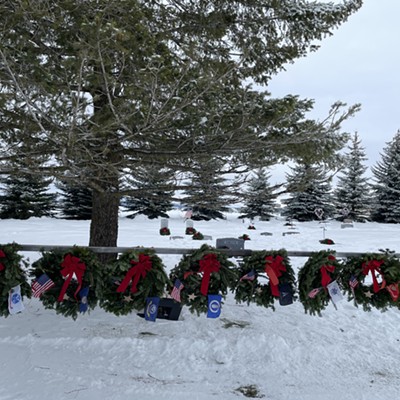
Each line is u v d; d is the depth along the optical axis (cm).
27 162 438
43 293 399
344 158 644
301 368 380
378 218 3762
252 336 443
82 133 388
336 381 357
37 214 3045
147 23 525
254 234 2256
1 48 339
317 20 615
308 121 565
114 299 406
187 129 516
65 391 315
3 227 2164
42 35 404
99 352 397
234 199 632
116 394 315
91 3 386
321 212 2911
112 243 617
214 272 412
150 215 3462
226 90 561
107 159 533
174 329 467
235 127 501
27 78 363
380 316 576
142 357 388
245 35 652
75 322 482
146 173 619
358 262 435
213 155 535
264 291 433
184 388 332
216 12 625
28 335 426
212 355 401
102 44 346
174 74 420
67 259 392
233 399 317
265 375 363
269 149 552
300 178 634
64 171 480
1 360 367
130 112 402
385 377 369
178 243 1625
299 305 607
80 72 332
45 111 377
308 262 432
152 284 405
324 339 459
